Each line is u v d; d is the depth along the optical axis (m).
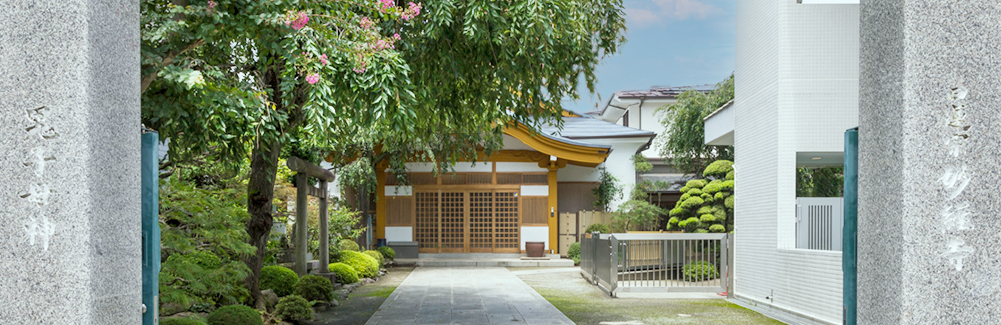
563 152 19.09
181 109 4.50
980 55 2.50
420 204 20.34
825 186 14.66
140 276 2.80
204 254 6.49
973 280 2.48
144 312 2.96
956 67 2.51
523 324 7.95
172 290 5.41
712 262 14.23
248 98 4.60
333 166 16.75
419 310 9.20
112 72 2.60
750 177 9.69
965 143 2.50
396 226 20.23
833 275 7.15
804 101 8.46
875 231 2.74
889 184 2.62
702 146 19.77
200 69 4.67
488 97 7.81
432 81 7.13
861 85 2.90
